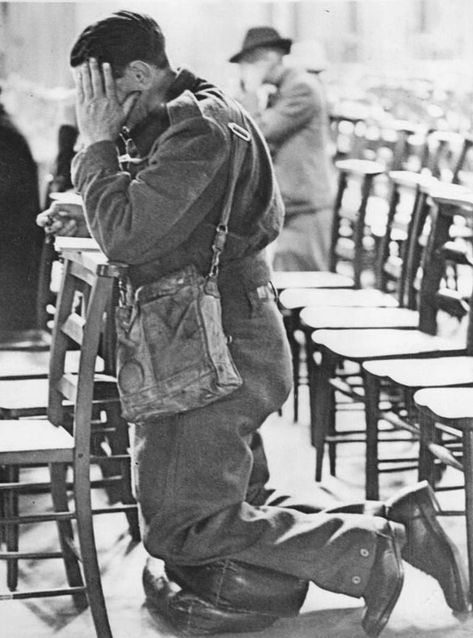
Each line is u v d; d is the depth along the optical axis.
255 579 3.45
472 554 3.59
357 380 6.02
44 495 4.72
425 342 4.46
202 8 9.36
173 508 3.42
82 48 3.34
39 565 4.02
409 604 3.73
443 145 5.92
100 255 3.34
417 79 8.63
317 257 6.94
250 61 7.19
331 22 8.99
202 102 3.36
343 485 4.82
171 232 3.31
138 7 9.20
